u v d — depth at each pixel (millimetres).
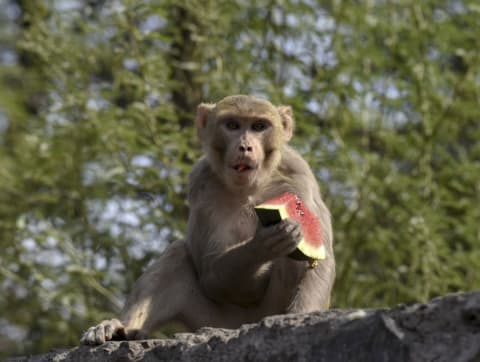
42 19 16359
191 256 10570
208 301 10445
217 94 15430
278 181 10617
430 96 16312
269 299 10156
